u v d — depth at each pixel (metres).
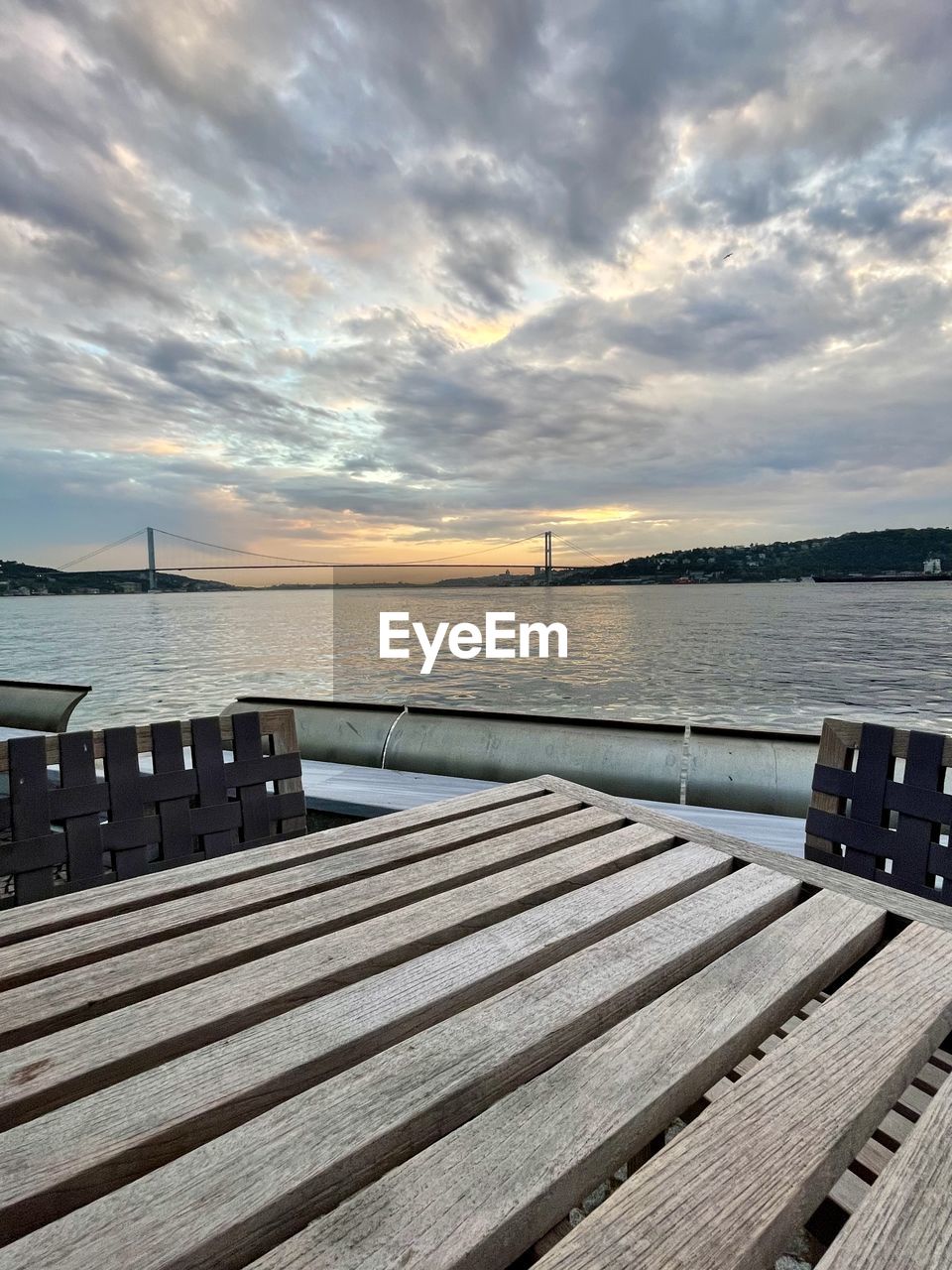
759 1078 0.47
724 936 0.67
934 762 0.91
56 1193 0.38
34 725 2.90
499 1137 0.41
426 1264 0.33
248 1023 0.55
